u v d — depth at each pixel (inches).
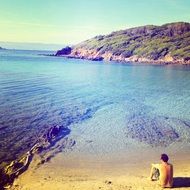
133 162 821.2
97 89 2343.8
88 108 1534.2
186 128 1195.3
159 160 842.2
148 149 935.0
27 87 2192.4
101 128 1152.8
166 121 1302.9
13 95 1781.5
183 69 5772.6
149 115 1416.1
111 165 794.2
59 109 1465.3
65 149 901.8
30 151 858.8
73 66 5684.1
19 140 952.9
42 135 1015.6
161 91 2349.9
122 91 2284.7
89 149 912.9
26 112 1348.4
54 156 840.3
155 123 1259.8
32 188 629.9
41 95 1868.8
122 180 684.7
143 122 1270.9
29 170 735.1
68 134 1056.2
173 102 1812.3
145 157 864.9
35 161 794.2
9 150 861.2
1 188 628.1
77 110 1465.3
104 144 965.8
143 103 1750.7
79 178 698.2
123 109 1542.8
